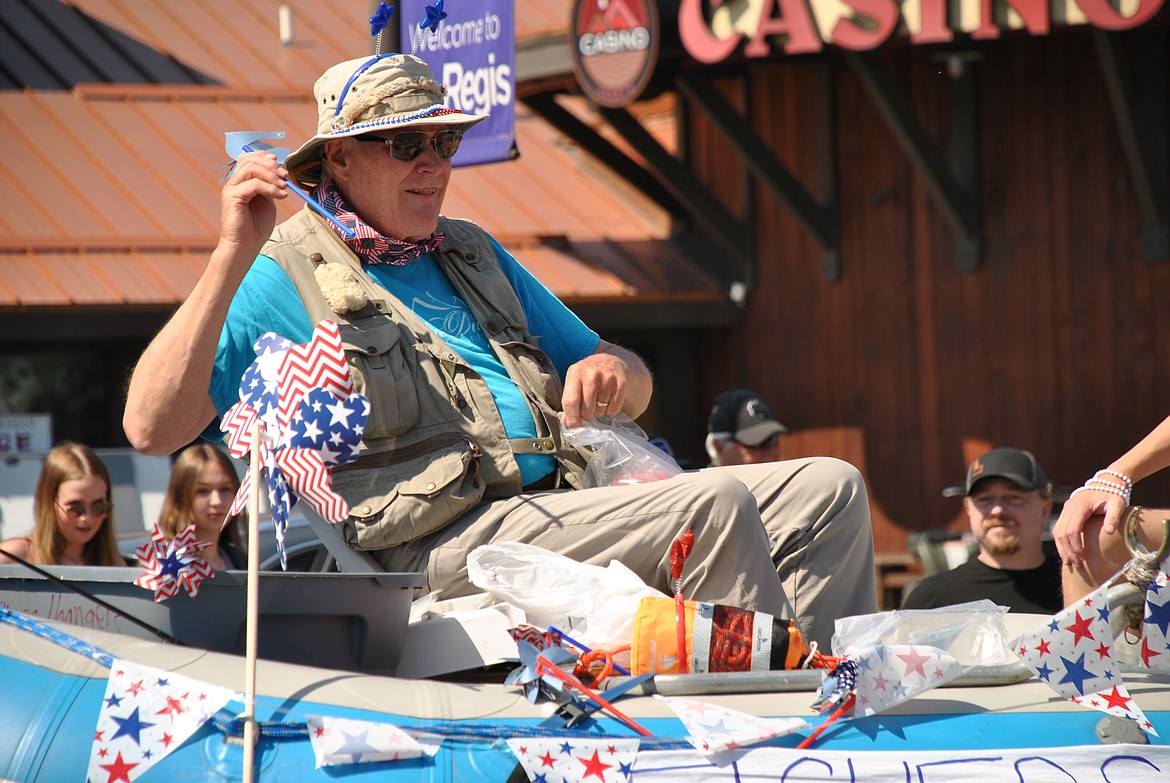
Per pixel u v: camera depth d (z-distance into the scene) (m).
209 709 3.13
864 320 16.33
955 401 15.68
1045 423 15.02
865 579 4.44
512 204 18.53
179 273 15.89
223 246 3.96
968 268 15.46
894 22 12.66
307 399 3.67
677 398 18.05
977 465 7.84
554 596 3.80
